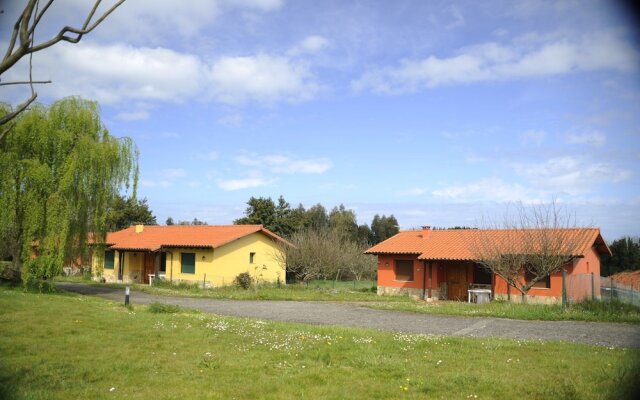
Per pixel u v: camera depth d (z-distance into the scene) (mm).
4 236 23156
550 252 23391
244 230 37844
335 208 81812
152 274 38688
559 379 8602
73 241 24844
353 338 12648
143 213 66750
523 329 15750
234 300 26438
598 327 16203
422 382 8406
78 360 9641
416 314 20359
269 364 9734
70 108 24625
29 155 23234
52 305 17531
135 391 7809
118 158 25781
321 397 7621
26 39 3762
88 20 4016
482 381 8477
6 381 7938
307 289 33312
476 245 27672
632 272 35500
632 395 7621
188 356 10281
